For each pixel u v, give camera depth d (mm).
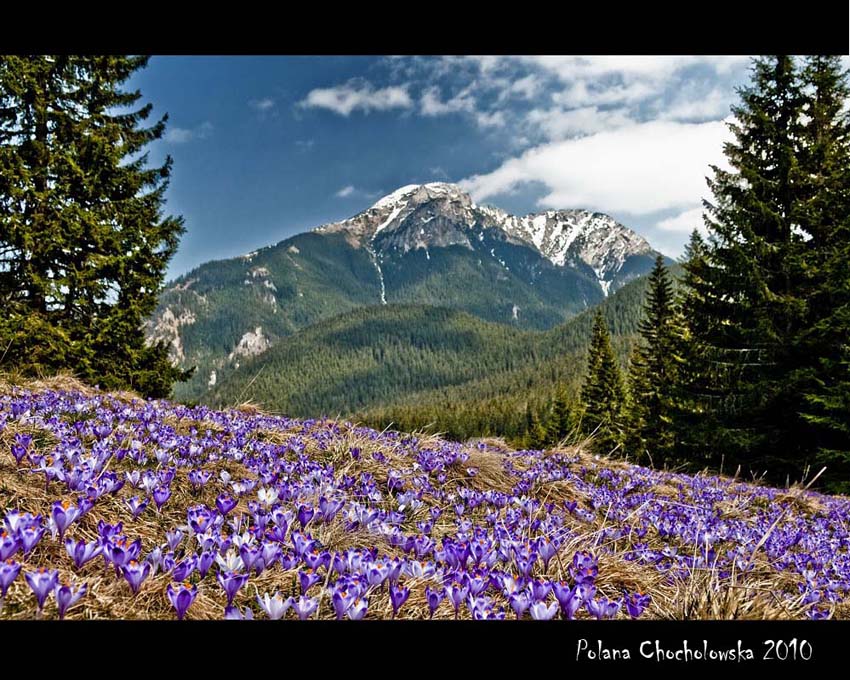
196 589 2459
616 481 8320
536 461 8516
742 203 20656
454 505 5141
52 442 4945
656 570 4203
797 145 20578
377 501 4879
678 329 29328
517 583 3113
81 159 18391
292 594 2811
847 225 18406
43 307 17500
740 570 4516
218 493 4523
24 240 16406
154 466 4801
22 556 2648
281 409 10070
